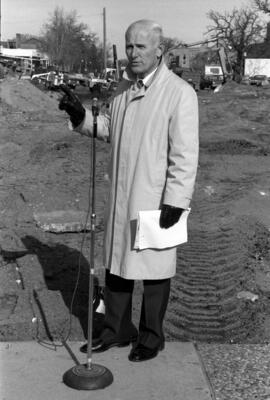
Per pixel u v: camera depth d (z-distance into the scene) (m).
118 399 3.55
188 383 3.74
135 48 3.73
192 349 4.23
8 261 6.18
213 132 16.81
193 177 3.73
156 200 3.80
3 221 7.67
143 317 4.06
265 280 5.80
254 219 7.85
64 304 5.09
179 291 5.50
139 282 5.67
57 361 4.00
